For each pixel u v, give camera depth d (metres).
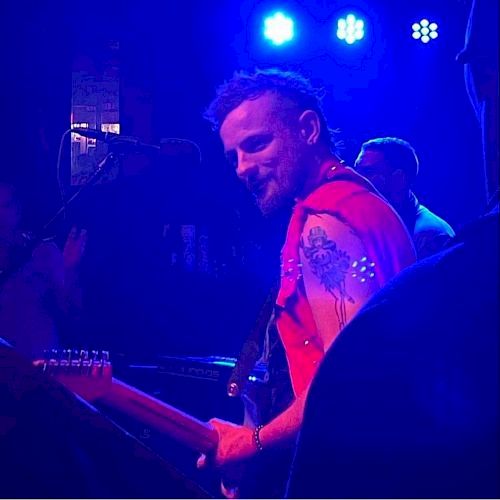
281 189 1.84
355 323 0.56
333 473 0.53
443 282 0.54
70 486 0.63
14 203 3.26
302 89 1.89
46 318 3.30
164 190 5.30
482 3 0.62
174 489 0.67
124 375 2.92
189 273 5.23
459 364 0.50
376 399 0.52
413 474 0.50
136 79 5.73
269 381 1.90
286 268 1.72
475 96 0.68
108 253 5.21
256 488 1.67
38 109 5.59
